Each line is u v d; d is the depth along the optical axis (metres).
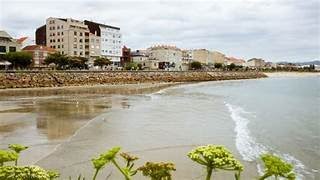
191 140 23.73
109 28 135.25
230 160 2.74
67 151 19.94
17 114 34.84
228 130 28.03
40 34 125.69
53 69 93.19
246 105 49.78
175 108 42.25
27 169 2.79
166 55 162.62
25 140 22.59
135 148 21.08
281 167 2.81
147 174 3.30
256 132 27.61
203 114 37.34
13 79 72.12
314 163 18.45
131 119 32.38
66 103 46.38
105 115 34.66
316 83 125.25
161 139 23.77
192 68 162.38
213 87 93.38
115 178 14.98
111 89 76.06
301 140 24.62
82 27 124.31
